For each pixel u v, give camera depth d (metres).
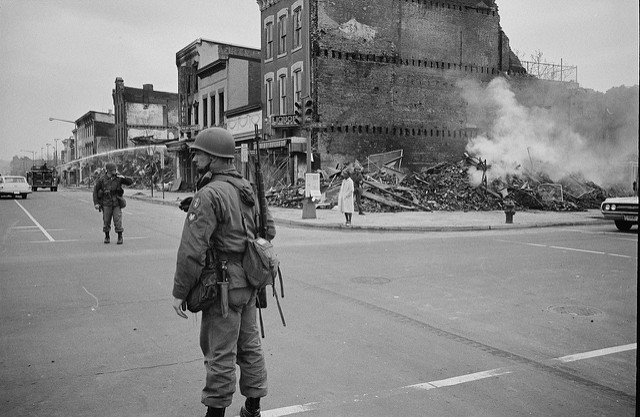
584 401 4.18
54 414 3.87
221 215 3.43
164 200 32.41
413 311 6.88
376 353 5.25
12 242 13.46
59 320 6.34
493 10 31.08
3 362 4.93
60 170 108.69
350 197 17.33
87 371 4.72
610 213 17.06
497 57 31.25
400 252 11.99
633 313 6.91
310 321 6.37
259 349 3.72
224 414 3.77
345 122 27.16
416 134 28.83
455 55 29.95
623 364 5.03
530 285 8.58
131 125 72.44
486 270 9.86
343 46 27.12
